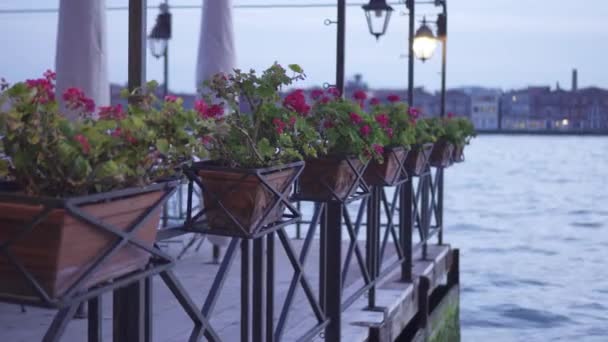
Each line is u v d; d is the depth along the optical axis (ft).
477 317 43.24
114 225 7.24
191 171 10.21
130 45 9.07
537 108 445.78
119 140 7.22
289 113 11.98
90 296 7.04
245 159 10.55
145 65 9.15
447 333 31.81
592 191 137.80
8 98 6.92
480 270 59.31
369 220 20.04
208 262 24.59
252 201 10.23
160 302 19.33
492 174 182.29
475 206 112.06
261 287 12.03
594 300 48.01
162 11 34.17
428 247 32.71
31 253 6.62
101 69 15.44
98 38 15.40
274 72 11.51
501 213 103.19
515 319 42.91
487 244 74.84
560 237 80.18
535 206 112.47
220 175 10.16
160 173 7.99
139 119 7.47
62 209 6.46
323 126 14.43
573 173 186.09
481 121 442.91
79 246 6.82
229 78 11.43
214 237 22.61
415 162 24.02
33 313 17.56
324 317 15.62
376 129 15.11
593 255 67.77
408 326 25.14
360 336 17.62
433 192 31.76
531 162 233.55
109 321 16.93
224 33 21.75
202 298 19.84
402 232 24.49
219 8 21.70
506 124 444.96
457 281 33.91
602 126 443.73
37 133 6.82
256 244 11.98
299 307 19.39
